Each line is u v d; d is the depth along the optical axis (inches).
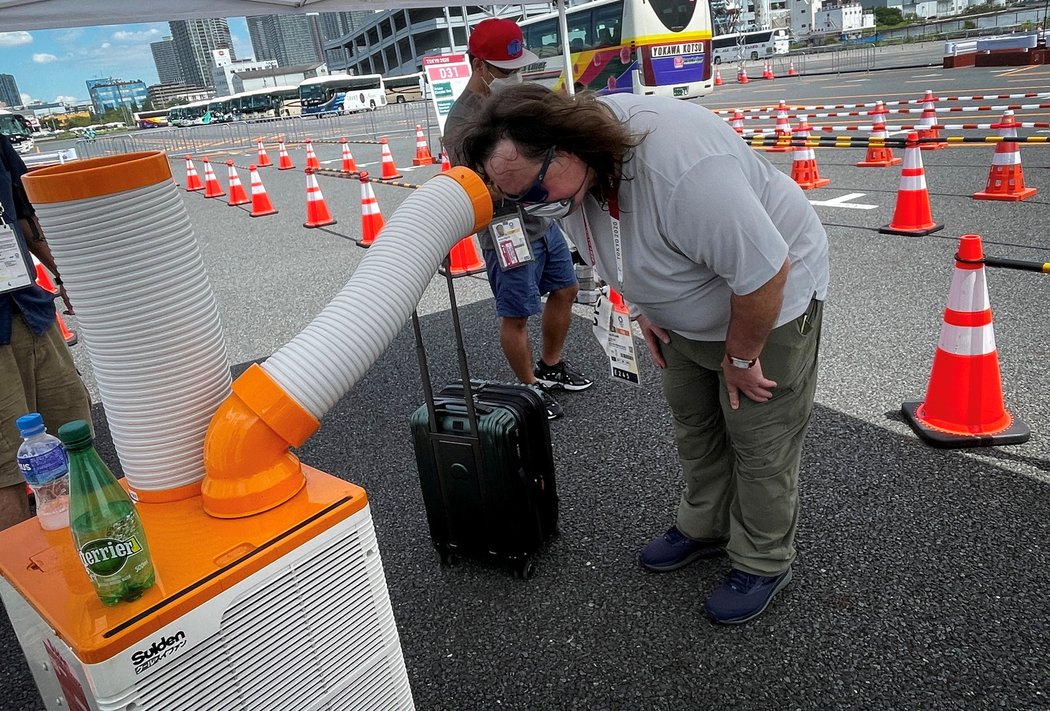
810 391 82.5
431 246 61.8
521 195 68.0
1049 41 855.7
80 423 48.4
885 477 115.9
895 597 91.3
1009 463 115.7
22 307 101.4
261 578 52.8
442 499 101.0
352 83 2153.1
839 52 1755.7
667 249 70.7
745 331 71.0
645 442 135.0
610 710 80.0
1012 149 273.0
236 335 225.3
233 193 498.9
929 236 243.1
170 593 48.9
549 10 804.0
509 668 87.3
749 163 71.4
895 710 76.0
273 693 55.3
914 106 543.5
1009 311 174.1
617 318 98.0
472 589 101.7
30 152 1261.1
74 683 50.8
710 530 99.1
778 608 91.6
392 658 64.6
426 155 636.7
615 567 102.8
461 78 317.4
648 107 68.4
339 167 651.5
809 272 76.1
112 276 54.0
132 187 53.2
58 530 61.8
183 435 59.1
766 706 78.3
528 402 98.7
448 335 203.3
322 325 57.7
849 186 336.5
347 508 57.9
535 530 100.2
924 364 153.4
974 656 81.5
